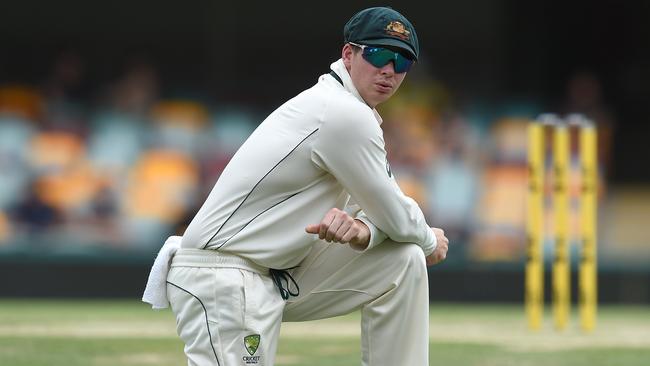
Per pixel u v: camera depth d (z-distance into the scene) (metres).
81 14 43.59
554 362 18.05
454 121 38.03
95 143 36.69
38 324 23.33
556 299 23.70
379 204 11.66
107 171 36.28
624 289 34.97
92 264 33.94
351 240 11.62
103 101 37.91
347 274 12.09
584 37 45.28
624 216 42.22
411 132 37.12
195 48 43.91
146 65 43.66
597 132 39.78
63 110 37.00
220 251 11.63
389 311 12.04
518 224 36.44
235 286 11.50
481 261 34.66
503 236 36.34
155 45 43.91
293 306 12.26
